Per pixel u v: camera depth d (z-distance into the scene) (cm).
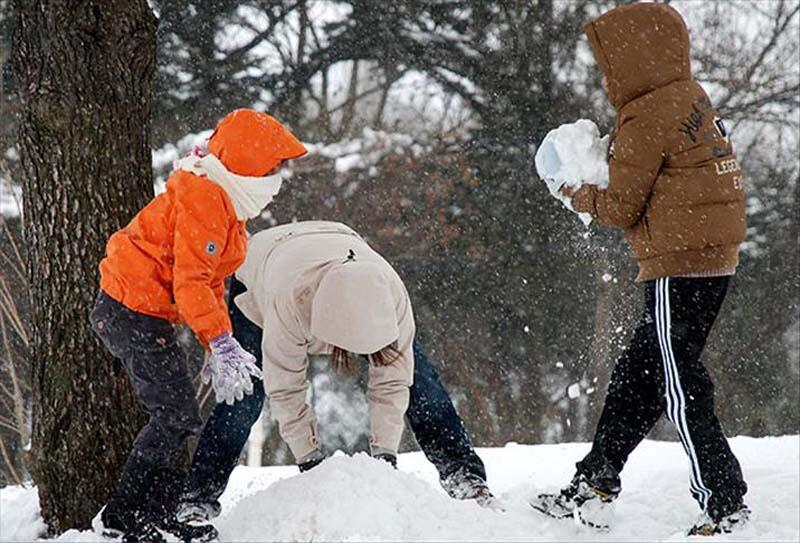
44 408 1211
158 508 1063
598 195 1131
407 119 4728
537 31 4609
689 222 1085
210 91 4306
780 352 4653
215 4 4306
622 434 1139
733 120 4828
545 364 4400
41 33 1210
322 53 4584
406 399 1148
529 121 4544
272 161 1068
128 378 1217
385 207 4306
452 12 4619
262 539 1038
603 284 4309
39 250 1216
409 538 1038
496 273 4412
